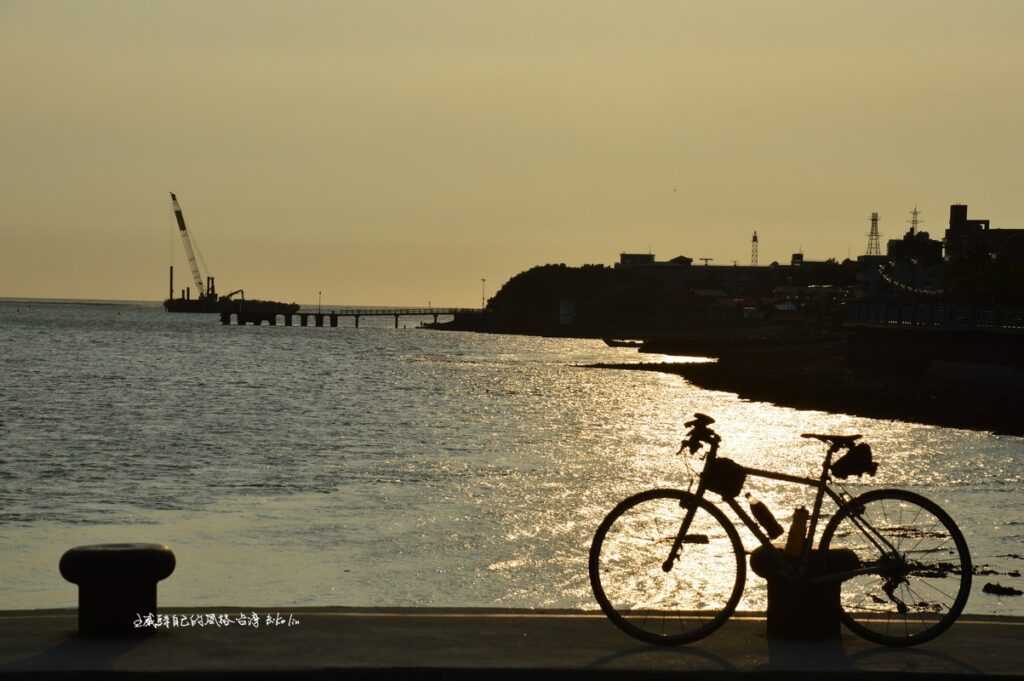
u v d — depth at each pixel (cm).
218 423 6400
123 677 854
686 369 14300
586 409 7969
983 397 8556
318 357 16750
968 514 3238
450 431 6034
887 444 5488
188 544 2728
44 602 2122
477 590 2270
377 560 2550
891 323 11412
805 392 9800
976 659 931
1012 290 12494
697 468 4444
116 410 7250
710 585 1983
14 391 8912
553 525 3044
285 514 3197
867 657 936
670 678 878
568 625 1030
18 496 3550
